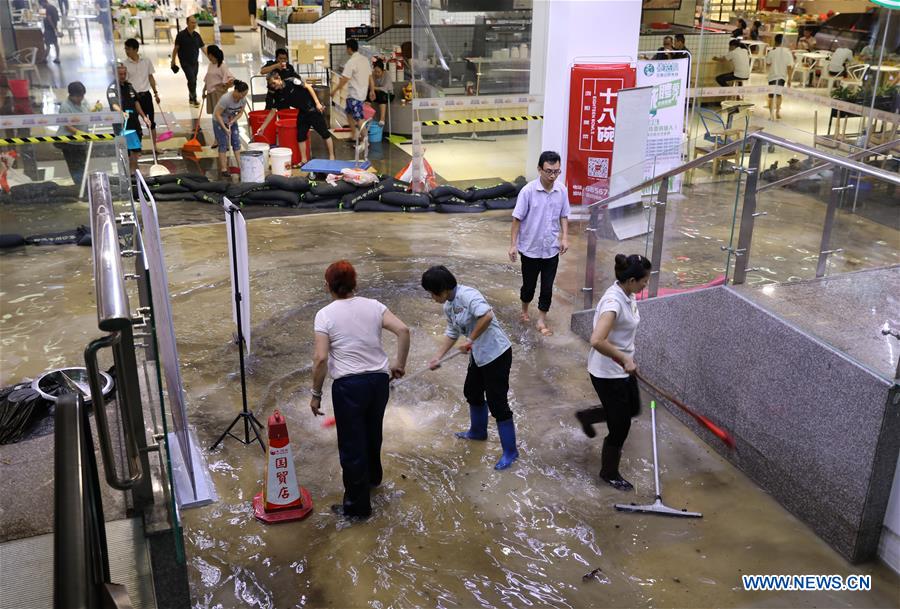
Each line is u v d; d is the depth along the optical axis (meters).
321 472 5.37
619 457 5.27
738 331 5.49
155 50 25.22
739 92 12.63
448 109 11.44
